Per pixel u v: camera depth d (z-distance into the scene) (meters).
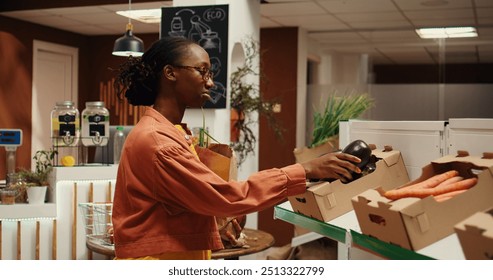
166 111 1.53
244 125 5.20
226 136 5.02
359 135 2.18
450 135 1.73
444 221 1.29
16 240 3.85
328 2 5.70
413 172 1.87
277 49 7.16
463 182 1.43
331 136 4.62
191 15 4.90
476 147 1.63
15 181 3.92
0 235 3.81
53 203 3.95
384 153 1.83
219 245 1.52
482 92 6.63
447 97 6.77
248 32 5.34
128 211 1.49
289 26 7.09
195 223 1.48
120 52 4.94
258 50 5.59
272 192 1.43
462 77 6.88
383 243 1.35
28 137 7.44
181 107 1.55
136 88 1.57
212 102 4.78
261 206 1.42
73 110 4.09
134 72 1.55
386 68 7.45
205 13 4.84
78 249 4.00
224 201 1.38
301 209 1.79
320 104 7.28
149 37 8.23
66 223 3.97
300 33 7.12
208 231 1.50
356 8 5.92
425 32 6.84
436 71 7.09
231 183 1.40
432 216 1.28
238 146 5.10
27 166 7.43
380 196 1.40
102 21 7.30
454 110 6.74
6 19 7.04
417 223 1.26
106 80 8.48
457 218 1.30
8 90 7.12
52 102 7.96
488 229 1.00
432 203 1.28
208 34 4.83
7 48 7.08
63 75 8.18
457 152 1.67
